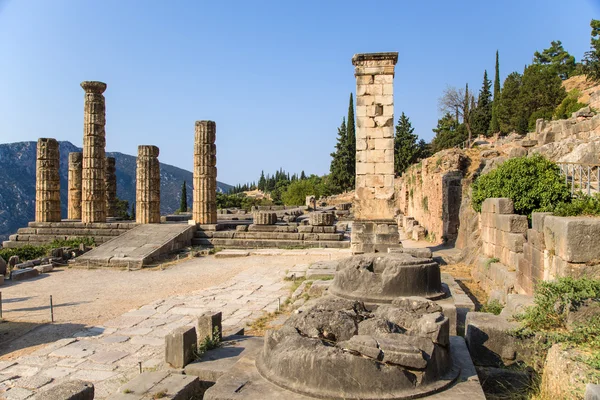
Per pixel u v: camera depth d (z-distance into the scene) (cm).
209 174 2714
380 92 2022
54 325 1173
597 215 820
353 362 488
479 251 1689
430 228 2922
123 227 2766
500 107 5603
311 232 2575
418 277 860
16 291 1599
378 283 863
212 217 2731
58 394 530
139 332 1102
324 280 1394
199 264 2103
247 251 2339
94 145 2816
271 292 1484
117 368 883
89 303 1410
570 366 518
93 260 2117
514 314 740
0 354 970
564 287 665
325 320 585
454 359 604
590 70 4766
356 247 1986
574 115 2627
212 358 722
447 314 805
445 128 7612
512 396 604
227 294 1473
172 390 602
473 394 498
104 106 2891
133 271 1980
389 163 2016
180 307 1325
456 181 2433
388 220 2006
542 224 915
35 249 2411
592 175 1681
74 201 3347
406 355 499
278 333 577
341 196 7350
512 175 1472
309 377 498
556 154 2028
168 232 2506
